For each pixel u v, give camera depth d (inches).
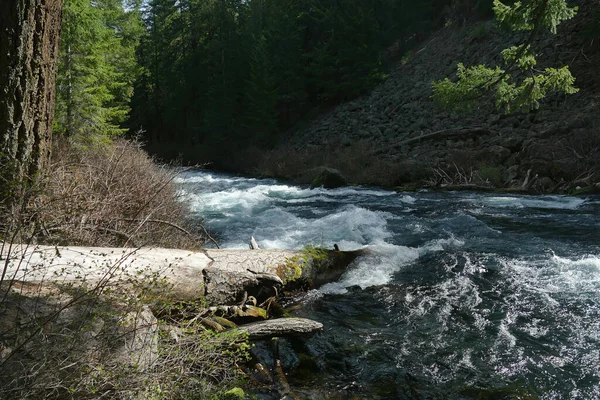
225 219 450.9
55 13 204.8
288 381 143.0
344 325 186.7
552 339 172.9
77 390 92.0
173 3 1923.0
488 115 854.5
